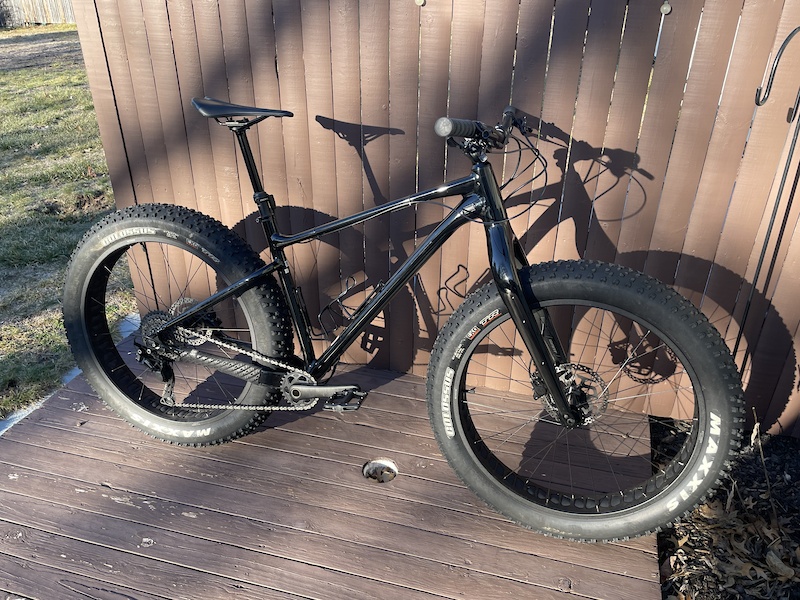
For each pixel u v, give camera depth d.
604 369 2.23
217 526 1.79
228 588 1.62
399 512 1.85
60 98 7.01
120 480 1.95
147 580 1.64
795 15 1.62
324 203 2.25
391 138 2.08
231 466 2.01
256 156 2.23
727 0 1.64
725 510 1.94
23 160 5.05
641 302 1.50
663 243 2.00
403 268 1.80
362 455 2.06
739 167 1.83
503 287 1.55
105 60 2.19
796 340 2.01
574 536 1.71
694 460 1.57
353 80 2.02
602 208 1.99
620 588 1.63
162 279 2.58
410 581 1.64
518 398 2.34
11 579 1.64
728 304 2.03
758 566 1.76
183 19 2.07
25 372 2.61
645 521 1.65
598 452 2.07
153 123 2.28
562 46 1.81
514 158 2.00
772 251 1.90
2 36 12.40
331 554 1.71
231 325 2.60
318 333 2.51
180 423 2.07
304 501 1.88
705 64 1.73
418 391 2.37
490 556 1.71
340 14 1.94
